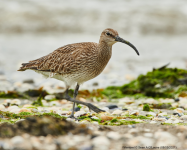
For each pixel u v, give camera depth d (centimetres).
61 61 1065
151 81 1415
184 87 1380
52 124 730
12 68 2094
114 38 1067
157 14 3631
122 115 992
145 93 1395
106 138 707
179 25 3491
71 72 1058
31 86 1628
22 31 3400
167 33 3447
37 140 676
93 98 1358
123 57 2520
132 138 720
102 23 3416
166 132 751
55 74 1092
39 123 728
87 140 691
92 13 3588
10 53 2520
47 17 3503
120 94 1419
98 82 1767
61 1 3916
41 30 3397
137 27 3409
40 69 1110
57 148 641
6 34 3378
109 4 3869
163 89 1388
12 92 1334
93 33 3328
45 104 1238
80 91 1419
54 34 3378
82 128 748
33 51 2619
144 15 3591
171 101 1270
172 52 2691
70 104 1244
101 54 1059
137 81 1467
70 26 3400
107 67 2175
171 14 3650
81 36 3269
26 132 715
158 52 2688
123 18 3519
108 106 1168
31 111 1023
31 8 3656
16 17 3481
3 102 1233
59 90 1477
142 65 2258
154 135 738
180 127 802
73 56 1050
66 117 986
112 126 840
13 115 927
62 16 3525
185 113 1055
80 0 3975
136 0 4050
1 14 3512
